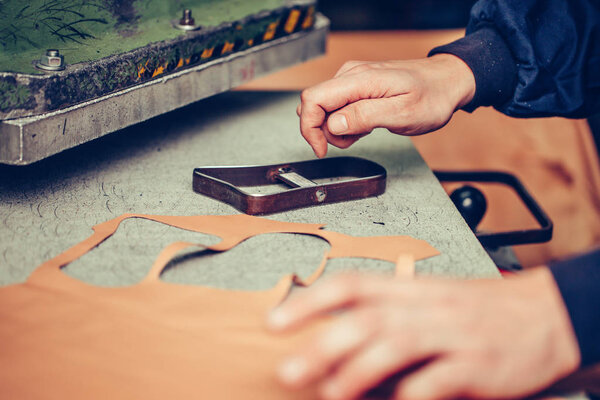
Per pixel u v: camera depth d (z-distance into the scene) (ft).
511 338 1.44
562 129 7.11
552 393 1.57
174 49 2.84
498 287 1.53
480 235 2.91
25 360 1.56
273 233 2.32
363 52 10.28
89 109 2.43
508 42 2.97
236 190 2.46
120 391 1.48
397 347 1.32
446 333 1.39
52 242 2.18
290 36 3.75
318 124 2.66
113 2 2.71
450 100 2.79
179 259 2.10
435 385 1.36
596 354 1.50
